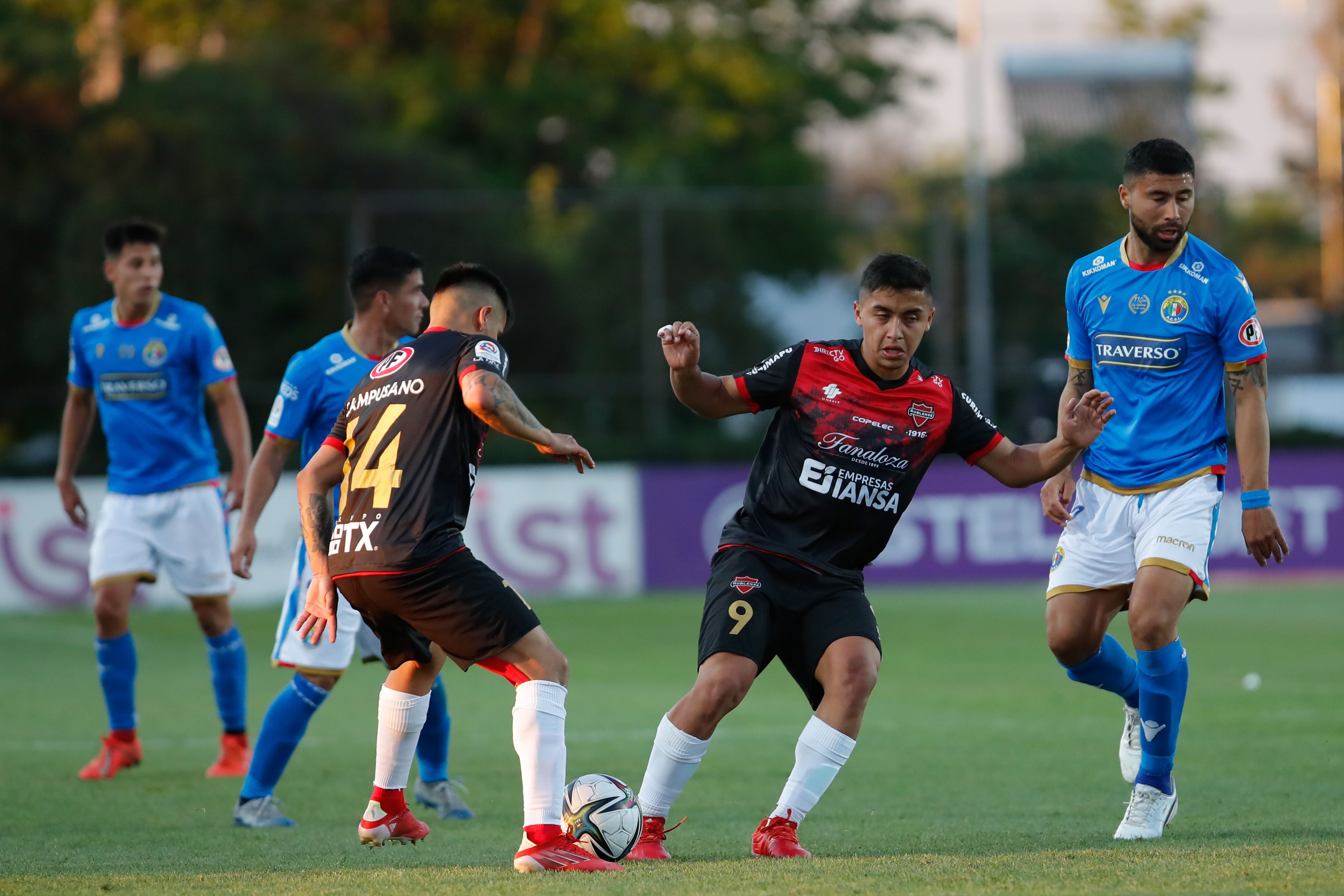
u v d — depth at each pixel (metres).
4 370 93.31
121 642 27.33
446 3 128.12
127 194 91.12
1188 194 20.31
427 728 22.78
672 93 129.00
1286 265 114.25
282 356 92.19
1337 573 75.56
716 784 25.56
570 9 126.94
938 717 34.00
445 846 19.88
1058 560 21.56
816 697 19.45
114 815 22.78
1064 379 86.88
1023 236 93.12
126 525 27.55
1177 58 127.06
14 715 35.59
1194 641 49.75
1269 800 22.55
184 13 126.69
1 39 96.38
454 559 17.56
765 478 19.30
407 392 17.92
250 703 38.47
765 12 137.62
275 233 92.00
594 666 46.44
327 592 18.03
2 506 67.44
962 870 16.61
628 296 92.25
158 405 27.72
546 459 76.56
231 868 17.89
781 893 15.29
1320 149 140.88
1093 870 16.52
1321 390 96.38
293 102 101.19
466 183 104.44
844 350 19.23
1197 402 20.66
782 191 98.50
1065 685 40.28
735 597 18.64
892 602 65.69
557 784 17.42
